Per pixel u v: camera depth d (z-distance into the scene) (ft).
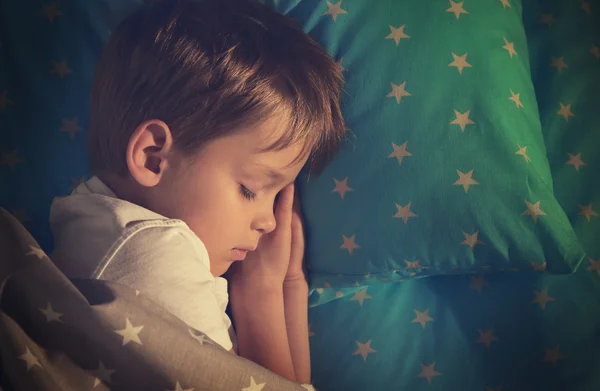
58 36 3.28
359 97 3.08
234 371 2.26
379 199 3.06
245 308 3.13
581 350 3.21
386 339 3.22
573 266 3.05
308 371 3.13
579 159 3.57
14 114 3.22
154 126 2.60
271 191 2.78
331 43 3.14
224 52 2.70
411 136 3.05
